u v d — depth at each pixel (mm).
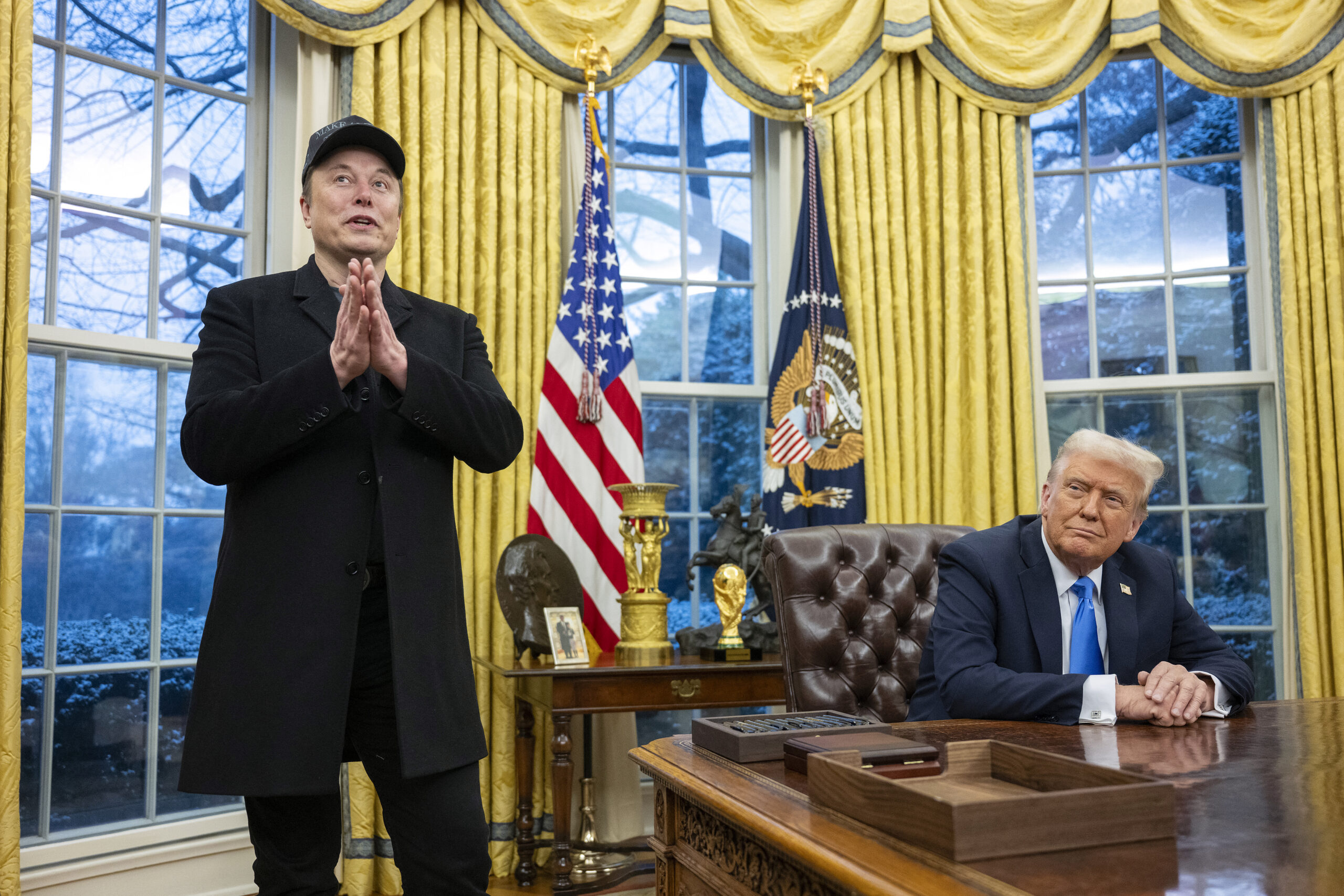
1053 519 1850
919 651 2244
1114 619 1848
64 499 2924
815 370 3766
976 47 4008
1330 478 3762
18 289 2588
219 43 3428
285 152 3502
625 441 3637
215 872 3053
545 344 3654
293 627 1521
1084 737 1352
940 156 4051
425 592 1633
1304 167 3930
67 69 3027
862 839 787
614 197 4117
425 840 1629
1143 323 4273
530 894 3115
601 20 3736
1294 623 3801
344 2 3326
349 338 1525
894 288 3959
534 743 3328
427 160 3479
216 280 3367
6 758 2480
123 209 3125
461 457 1737
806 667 2137
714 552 3377
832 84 3967
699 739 1243
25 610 2822
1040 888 657
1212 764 1133
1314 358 3857
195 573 3197
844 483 3740
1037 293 4039
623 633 3371
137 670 3025
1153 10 3957
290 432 1510
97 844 2832
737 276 4285
